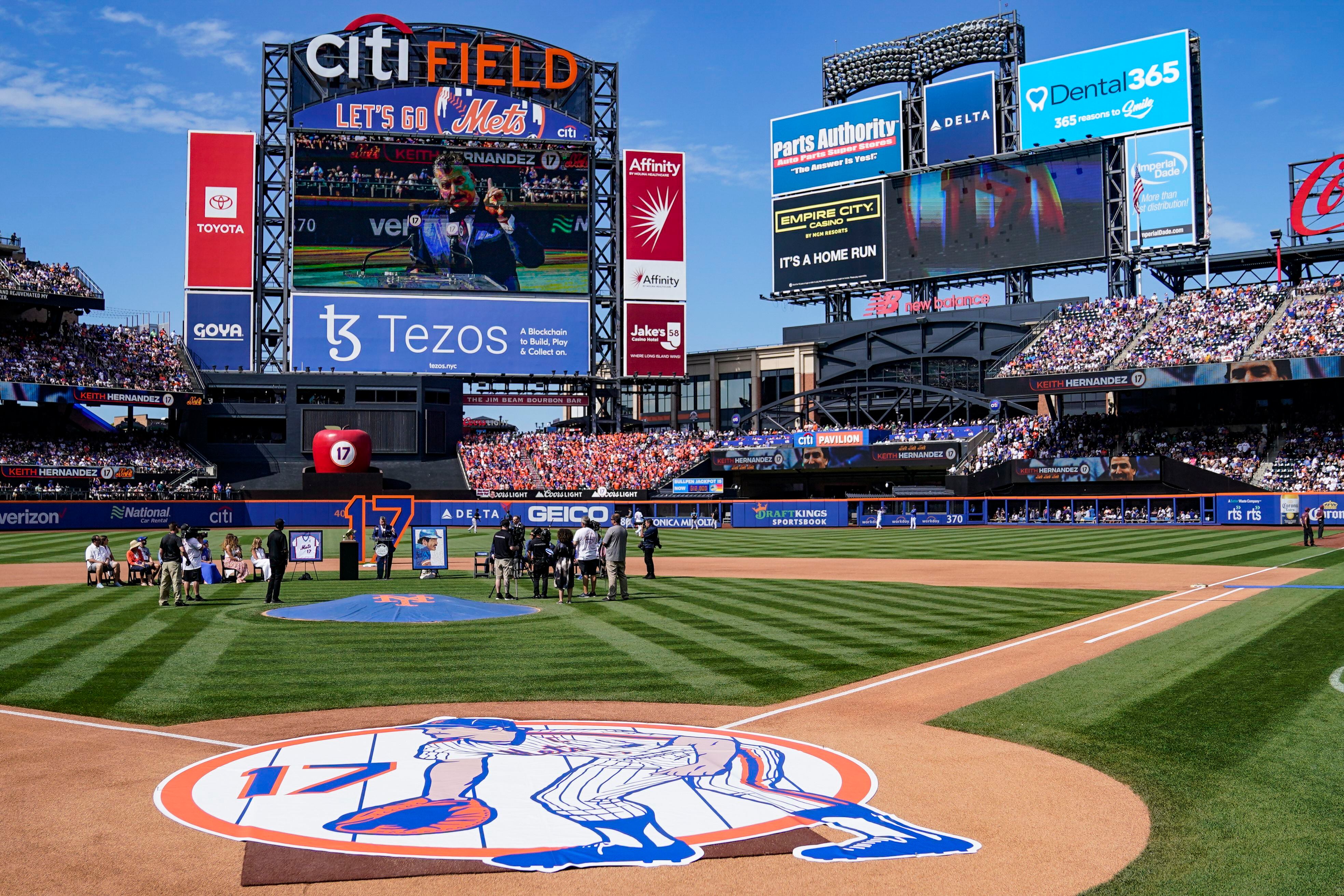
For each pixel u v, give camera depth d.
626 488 83.06
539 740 11.43
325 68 81.25
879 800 9.23
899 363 92.06
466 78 82.81
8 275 75.62
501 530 26.34
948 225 86.56
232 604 24.70
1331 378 66.62
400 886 7.31
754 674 15.54
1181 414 73.38
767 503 75.19
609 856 7.86
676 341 86.94
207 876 7.48
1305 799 9.11
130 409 89.00
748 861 7.77
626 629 20.42
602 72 86.44
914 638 19.33
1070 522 70.06
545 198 84.12
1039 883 7.35
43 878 7.44
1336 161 73.50
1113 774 9.98
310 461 82.88
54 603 25.12
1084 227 80.88
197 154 79.88
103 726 12.20
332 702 13.60
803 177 93.38
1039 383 72.31
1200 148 77.50
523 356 83.88
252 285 80.75
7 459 71.19
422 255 82.19
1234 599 25.20
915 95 92.00
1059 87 82.00
